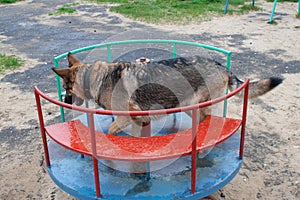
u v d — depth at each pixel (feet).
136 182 12.25
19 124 20.49
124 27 41.98
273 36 37.81
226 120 13.73
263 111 21.36
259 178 15.43
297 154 17.01
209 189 11.76
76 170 13.05
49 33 40.78
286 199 14.14
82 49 16.56
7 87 25.72
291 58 30.53
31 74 28.17
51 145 14.80
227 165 13.08
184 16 46.98
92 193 11.67
